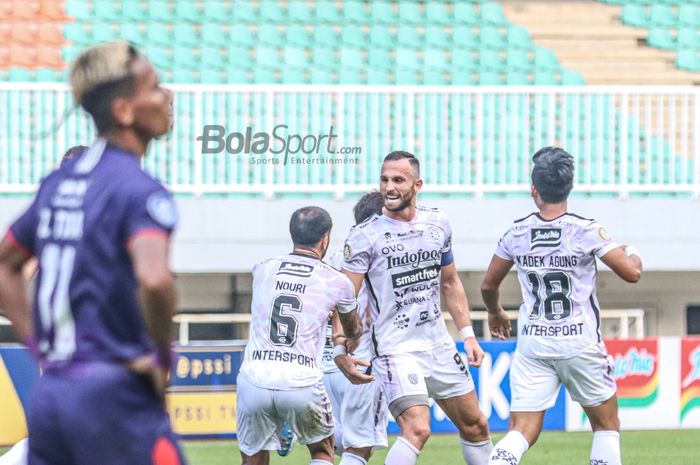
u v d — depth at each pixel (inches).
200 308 1957.4
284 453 976.3
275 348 887.7
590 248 892.0
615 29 2484.0
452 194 2009.1
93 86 443.5
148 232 426.6
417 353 896.9
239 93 1934.1
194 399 1409.9
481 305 2015.3
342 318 898.1
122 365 434.9
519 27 2452.0
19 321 473.4
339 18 2458.2
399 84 2327.8
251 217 1905.8
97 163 446.9
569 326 895.1
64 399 431.5
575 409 1530.5
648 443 1504.7
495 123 2015.3
